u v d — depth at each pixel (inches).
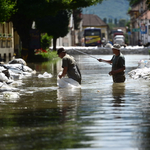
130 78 1008.2
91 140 369.4
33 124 443.5
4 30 2903.5
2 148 347.3
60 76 833.5
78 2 2118.6
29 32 2202.3
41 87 838.5
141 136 382.0
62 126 430.6
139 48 3567.9
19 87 842.8
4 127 430.9
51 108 553.6
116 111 520.1
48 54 2421.3
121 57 890.1
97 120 460.8
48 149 341.7
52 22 3046.3
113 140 368.5
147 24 5639.8
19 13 2052.2
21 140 372.8
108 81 948.0
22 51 2186.3
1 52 2721.5
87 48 3649.1
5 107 569.9
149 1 2434.8
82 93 719.1
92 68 1493.6
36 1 2025.1
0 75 912.3
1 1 1568.7
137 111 518.9
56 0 2025.1
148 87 803.4
